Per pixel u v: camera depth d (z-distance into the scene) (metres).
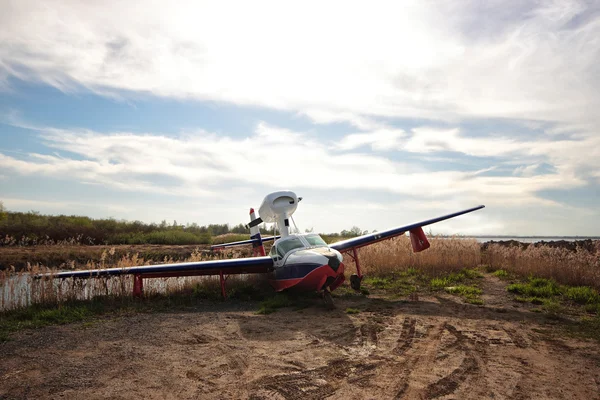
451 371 5.05
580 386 4.61
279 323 7.74
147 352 5.98
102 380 4.86
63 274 10.32
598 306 8.62
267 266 11.37
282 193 12.19
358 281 11.25
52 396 4.41
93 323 8.04
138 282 10.66
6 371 5.23
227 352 5.90
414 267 14.69
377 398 4.25
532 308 8.88
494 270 14.63
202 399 4.27
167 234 28.50
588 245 17.64
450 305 9.23
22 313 8.83
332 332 6.97
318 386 4.59
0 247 20.89
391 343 6.27
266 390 4.48
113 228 30.98
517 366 5.25
